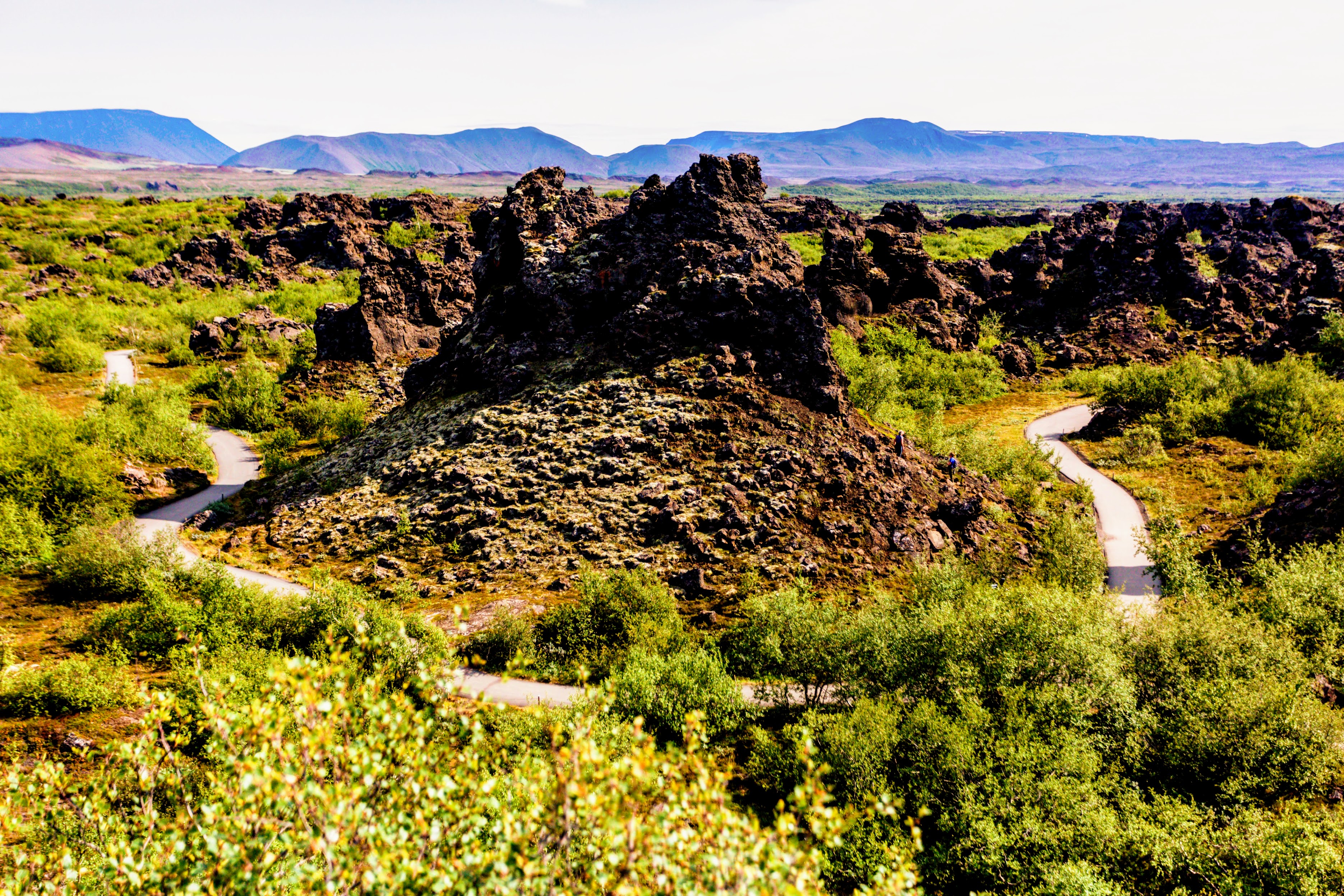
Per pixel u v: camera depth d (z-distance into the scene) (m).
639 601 39.06
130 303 146.62
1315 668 30.03
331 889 8.95
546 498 50.97
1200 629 29.86
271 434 86.25
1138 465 71.31
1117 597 33.44
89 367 108.69
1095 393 97.25
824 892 18.45
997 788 23.41
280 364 111.62
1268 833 20.88
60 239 184.38
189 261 171.75
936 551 47.41
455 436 60.09
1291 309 113.56
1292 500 49.47
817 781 10.21
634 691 30.61
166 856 10.13
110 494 62.28
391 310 108.31
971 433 75.06
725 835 9.25
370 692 11.02
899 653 30.80
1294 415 72.69
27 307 127.81
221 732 10.70
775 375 58.19
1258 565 40.38
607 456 52.84
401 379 99.00
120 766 12.82
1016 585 34.72
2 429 68.31
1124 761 26.16
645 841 9.47
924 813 11.38
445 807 10.48
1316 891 19.33
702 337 60.50
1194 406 79.38
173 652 35.03
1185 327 114.75
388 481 58.06
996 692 28.20
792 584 42.31
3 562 49.81
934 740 24.52
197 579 43.62
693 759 10.17
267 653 34.22
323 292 154.00
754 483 49.66
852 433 55.59
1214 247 141.38
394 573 46.78
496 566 45.88
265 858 9.70
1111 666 27.92
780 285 61.16
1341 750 24.34
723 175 70.00
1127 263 127.00
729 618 40.09
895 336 106.44
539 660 36.03
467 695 32.34
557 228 73.19
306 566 49.66
